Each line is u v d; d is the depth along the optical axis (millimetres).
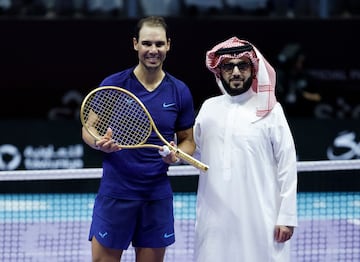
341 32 20031
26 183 17391
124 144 8703
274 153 8781
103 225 8727
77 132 18391
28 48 19609
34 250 12875
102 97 8711
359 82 20188
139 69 8766
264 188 8758
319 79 20141
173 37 19656
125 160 8648
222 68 8766
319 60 20078
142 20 8594
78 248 12461
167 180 8859
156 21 8547
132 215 8719
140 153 8672
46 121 18375
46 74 19719
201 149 8977
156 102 8688
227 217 8766
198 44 19719
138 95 8695
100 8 20625
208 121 8906
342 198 15672
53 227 14281
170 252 12664
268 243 8766
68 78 19766
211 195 8836
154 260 8906
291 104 19969
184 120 8875
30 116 19906
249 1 20922
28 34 19562
